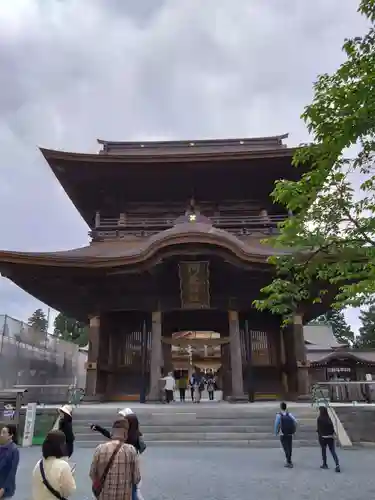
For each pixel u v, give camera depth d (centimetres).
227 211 3688
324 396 2428
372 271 1081
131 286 3034
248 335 3158
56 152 3356
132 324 3359
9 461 794
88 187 3634
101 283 3027
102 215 3800
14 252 2723
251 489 1177
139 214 3681
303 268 1239
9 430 829
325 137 1094
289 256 1210
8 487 784
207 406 2439
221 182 3597
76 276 2945
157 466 1507
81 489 1202
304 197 1148
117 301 3078
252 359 3272
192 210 3372
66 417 1226
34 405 2136
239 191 3666
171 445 1967
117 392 3209
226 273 2919
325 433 1470
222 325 3469
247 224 3388
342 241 1110
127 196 3681
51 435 595
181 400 3231
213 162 3412
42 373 3941
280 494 1121
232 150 3853
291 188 1168
